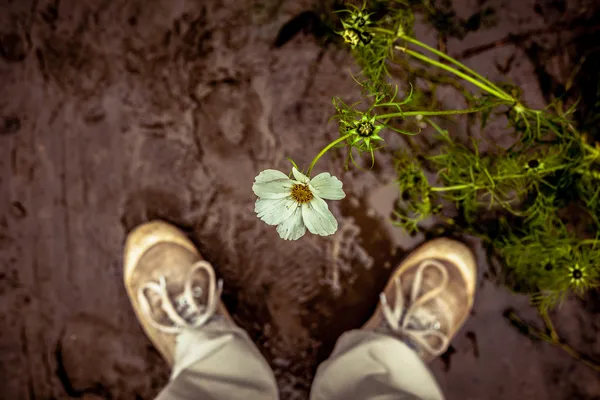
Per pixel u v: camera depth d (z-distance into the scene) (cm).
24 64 70
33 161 71
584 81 67
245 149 70
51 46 70
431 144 68
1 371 73
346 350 65
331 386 63
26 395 74
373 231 71
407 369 62
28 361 73
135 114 70
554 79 68
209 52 69
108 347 73
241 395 61
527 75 68
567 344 71
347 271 72
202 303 70
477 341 73
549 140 64
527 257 67
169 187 71
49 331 73
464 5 67
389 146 69
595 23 67
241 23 69
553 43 68
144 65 69
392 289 71
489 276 71
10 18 69
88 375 74
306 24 68
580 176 64
